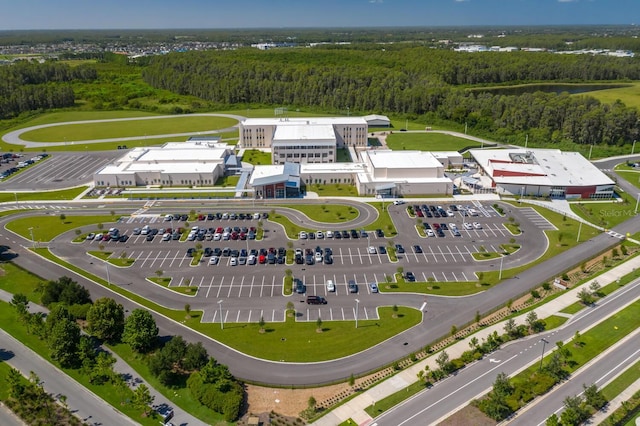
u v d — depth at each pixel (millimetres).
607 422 70062
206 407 72938
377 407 73125
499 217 144875
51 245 127438
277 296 102938
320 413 72125
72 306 95438
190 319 94625
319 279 109750
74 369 81562
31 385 74188
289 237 131750
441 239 130125
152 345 85812
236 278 110312
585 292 99938
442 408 72875
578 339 87875
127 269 114562
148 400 70812
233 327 92250
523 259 119188
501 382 74312
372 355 84812
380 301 101000
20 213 150125
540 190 161625
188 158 190875
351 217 145000
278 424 69938
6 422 70438
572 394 75875
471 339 88562
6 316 96062
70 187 174000
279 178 160625
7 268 115062
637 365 82062
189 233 134500
